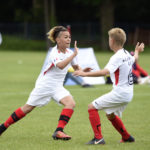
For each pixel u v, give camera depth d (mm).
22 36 147000
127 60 20531
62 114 21766
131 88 20781
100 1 137500
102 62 82125
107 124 26828
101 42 143500
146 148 20422
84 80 47188
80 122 27391
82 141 22062
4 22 173000
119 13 165250
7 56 104062
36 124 26672
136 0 155000
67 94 22125
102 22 139375
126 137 21719
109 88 44344
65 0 167625
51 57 21641
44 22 156500
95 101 20797
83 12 170625
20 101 35875
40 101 22141
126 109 32281
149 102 35594
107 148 20266
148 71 64438
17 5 169625
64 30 21859
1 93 40688
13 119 22297
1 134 22844
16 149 20234
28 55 108812
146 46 142000
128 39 144125
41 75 22422
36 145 21047
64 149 20078
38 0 156500
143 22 165500
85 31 146000
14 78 54750
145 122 27438
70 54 22203
